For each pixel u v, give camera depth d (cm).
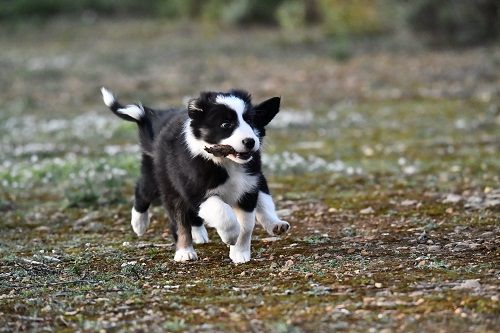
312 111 2320
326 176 1565
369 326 748
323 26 4053
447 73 2745
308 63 3184
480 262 947
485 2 3244
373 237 1101
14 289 921
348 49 3438
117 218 1305
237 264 988
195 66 3284
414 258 979
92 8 5188
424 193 1388
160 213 1299
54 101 2688
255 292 866
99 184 1486
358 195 1395
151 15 5088
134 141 1975
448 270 916
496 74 2666
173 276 952
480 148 1770
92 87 2919
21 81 3095
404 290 849
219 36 4144
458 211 1237
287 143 1916
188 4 4881
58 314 820
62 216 1335
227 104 946
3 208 1396
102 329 772
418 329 736
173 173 995
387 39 3622
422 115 2180
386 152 1781
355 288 863
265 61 3312
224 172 966
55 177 1573
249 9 4444
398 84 2641
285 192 1441
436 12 3350
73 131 2116
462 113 2169
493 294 816
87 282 938
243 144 927
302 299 831
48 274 988
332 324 756
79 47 4047
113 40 4244
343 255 1011
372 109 2303
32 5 5047
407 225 1162
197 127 955
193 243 1105
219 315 795
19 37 4444
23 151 1861
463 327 734
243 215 991
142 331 763
